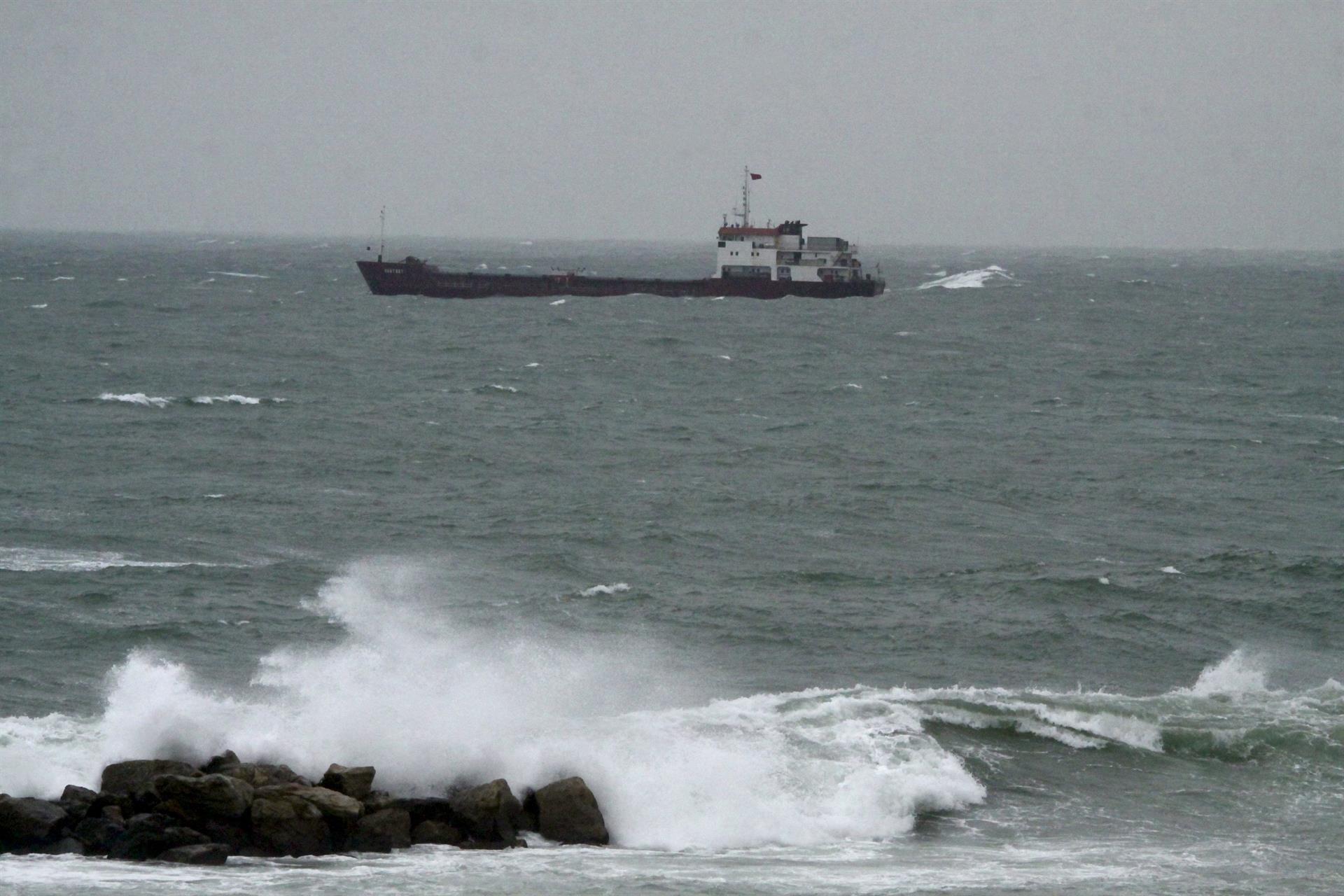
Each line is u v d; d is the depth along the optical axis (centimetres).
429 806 8912
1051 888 8212
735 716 10388
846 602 17262
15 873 7800
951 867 8569
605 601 16962
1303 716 11062
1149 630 16088
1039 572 19138
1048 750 10575
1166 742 10669
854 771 9731
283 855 8362
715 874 8275
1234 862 8762
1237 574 18862
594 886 7962
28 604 16025
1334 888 8350
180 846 8194
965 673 14200
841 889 8075
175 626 15125
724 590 17900
